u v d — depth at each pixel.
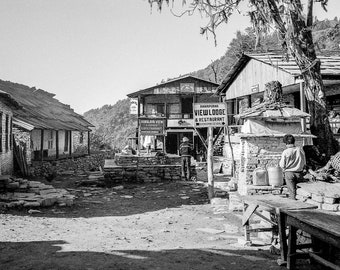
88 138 35.25
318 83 10.40
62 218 9.12
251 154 9.97
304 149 10.21
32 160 21.47
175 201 12.20
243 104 21.55
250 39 28.50
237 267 4.80
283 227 5.03
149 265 4.81
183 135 32.06
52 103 38.16
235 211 9.95
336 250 4.77
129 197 13.13
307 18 10.31
